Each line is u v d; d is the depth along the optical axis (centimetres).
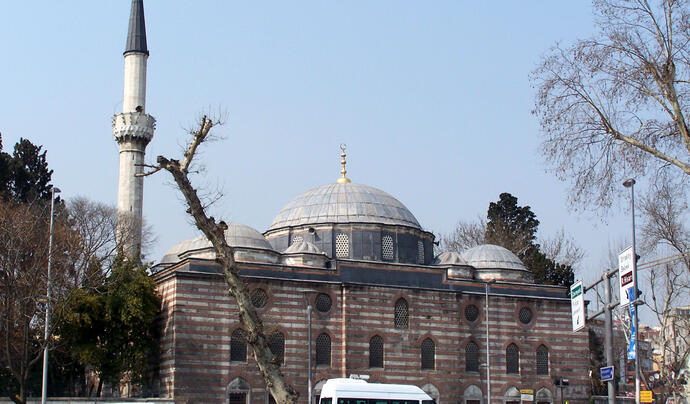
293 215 7794
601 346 10038
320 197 7838
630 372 10412
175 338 6059
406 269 7019
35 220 6719
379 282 6900
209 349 6150
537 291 7456
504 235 10294
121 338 6297
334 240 7431
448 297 7075
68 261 6612
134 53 7988
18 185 8862
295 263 6925
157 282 6556
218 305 6244
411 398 4719
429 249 7850
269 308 6456
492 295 7244
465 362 7025
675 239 5306
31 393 6881
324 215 7619
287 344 6444
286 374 6388
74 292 6056
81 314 6212
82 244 7012
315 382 6469
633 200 3575
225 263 2484
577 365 7394
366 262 6912
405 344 6819
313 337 6556
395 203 7919
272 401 6297
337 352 6594
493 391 7044
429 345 6938
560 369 7325
